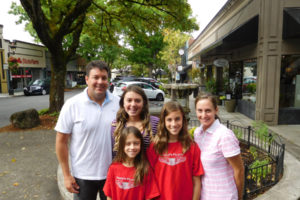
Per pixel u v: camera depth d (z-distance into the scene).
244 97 10.31
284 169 4.05
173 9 9.22
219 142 1.96
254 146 5.26
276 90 7.81
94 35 12.25
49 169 4.75
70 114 2.15
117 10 10.69
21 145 6.23
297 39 7.52
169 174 1.98
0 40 22.69
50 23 8.77
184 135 2.02
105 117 2.23
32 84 22.22
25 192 3.86
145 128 2.13
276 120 7.93
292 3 7.42
